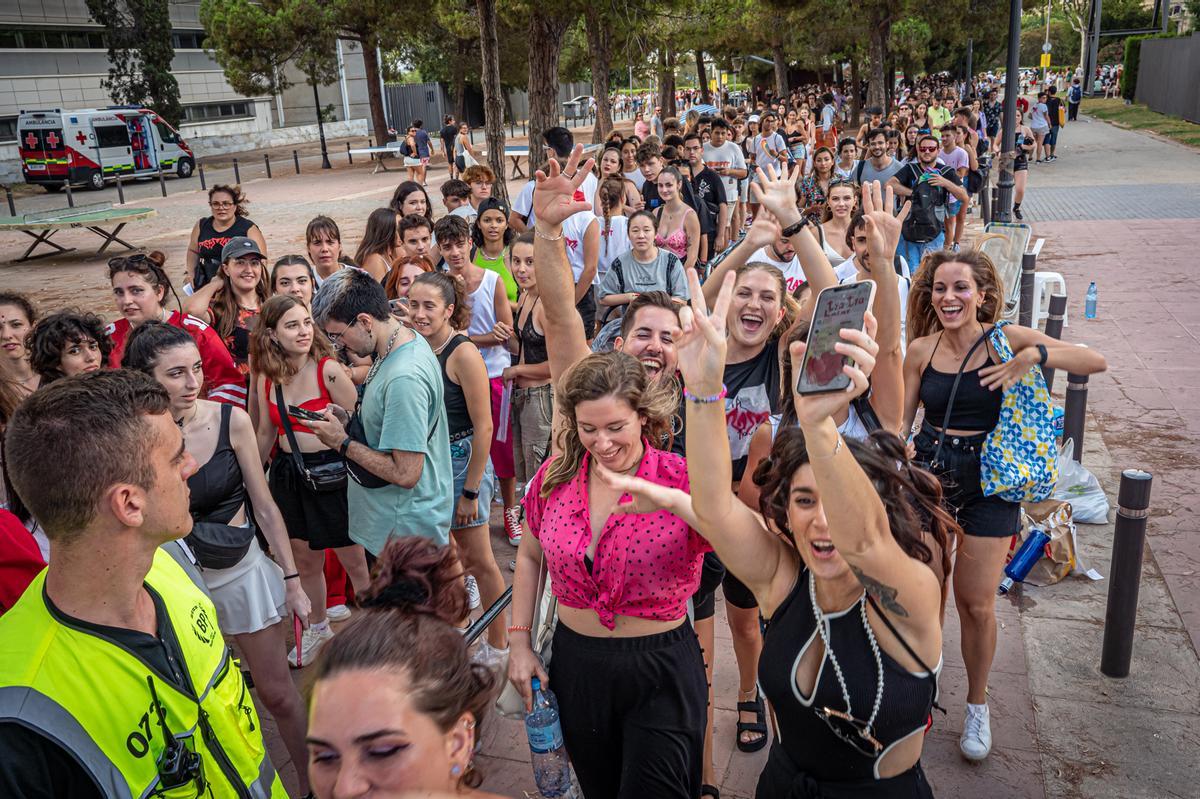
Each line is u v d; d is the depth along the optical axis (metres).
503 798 1.61
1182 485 6.18
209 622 2.29
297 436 4.25
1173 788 3.49
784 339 3.36
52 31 39.72
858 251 5.51
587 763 2.88
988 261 3.70
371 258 7.02
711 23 36.69
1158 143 30.80
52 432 1.84
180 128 44.84
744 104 60.34
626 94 83.25
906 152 17.48
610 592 2.65
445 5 30.41
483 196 9.00
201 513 3.31
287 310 4.10
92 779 1.89
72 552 1.91
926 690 2.20
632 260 6.54
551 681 2.85
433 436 3.87
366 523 3.89
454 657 1.62
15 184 34.31
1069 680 4.18
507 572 5.47
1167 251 13.71
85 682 1.91
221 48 34.34
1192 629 4.54
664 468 2.73
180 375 3.27
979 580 3.58
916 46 45.47
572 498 2.77
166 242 19.70
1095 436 7.10
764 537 2.35
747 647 3.70
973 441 3.64
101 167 30.92
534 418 5.60
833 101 42.25
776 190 3.38
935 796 3.48
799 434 2.22
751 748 3.79
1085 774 3.58
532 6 18.48
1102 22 78.25
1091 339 9.51
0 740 1.79
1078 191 20.50
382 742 1.50
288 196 26.38
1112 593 4.11
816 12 39.25
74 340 4.04
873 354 1.82
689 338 2.20
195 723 2.12
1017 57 12.74
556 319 3.23
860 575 2.04
